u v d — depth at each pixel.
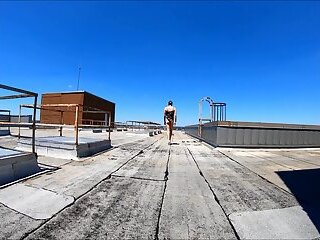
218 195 3.61
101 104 32.25
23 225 2.49
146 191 3.70
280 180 4.52
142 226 2.57
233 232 2.50
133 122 26.80
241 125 9.45
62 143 6.21
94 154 6.87
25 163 4.23
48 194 3.38
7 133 12.80
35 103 4.52
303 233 2.50
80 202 3.15
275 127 9.80
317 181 4.46
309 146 10.45
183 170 5.24
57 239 2.26
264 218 2.83
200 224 2.66
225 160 6.71
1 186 3.59
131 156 6.84
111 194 3.50
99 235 2.36
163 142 12.38
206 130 12.24
